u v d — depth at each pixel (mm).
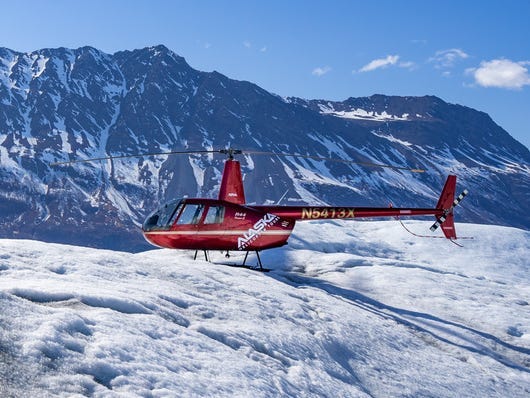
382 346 14711
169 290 12227
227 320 11609
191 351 8781
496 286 25750
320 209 21031
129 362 7508
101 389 6660
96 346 7543
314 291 18078
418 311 19906
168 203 20516
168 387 7254
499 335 19109
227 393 7773
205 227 20172
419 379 13477
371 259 27328
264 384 8633
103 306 9430
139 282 12312
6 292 8281
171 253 25406
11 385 6188
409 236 48969
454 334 18125
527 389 15430
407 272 25250
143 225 20391
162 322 9391
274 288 16188
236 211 20453
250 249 20859
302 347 11727
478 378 14938
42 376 6531
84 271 11883
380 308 19484
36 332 7285
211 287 14094
